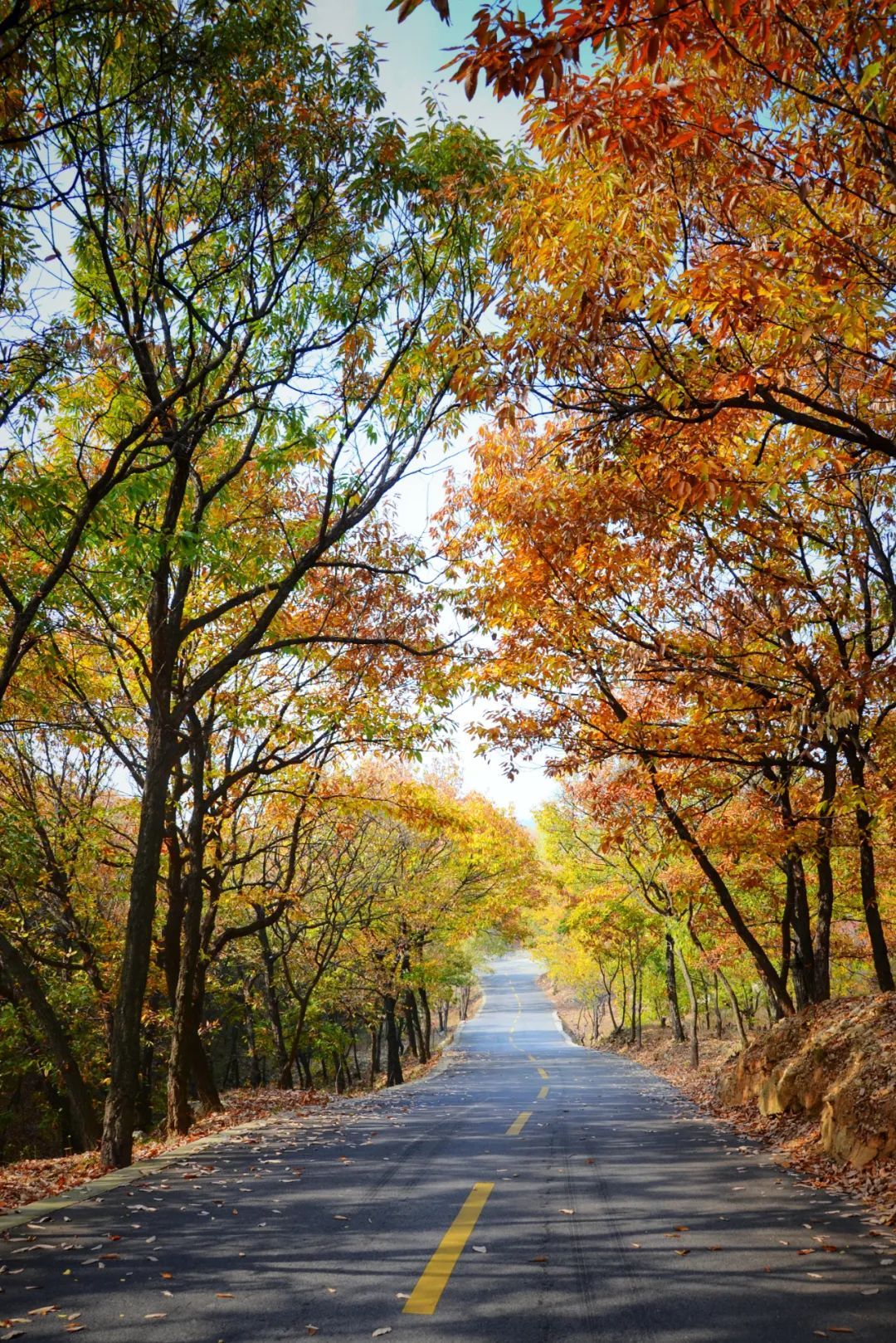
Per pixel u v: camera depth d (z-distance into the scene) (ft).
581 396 27.94
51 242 29.99
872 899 44.75
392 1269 17.43
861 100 20.67
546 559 41.60
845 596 41.42
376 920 92.94
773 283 20.92
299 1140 35.35
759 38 17.54
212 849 57.67
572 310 23.17
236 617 51.34
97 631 48.49
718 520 38.11
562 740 49.42
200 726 50.49
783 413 22.52
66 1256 18.66
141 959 34.30
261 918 66.74
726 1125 38.81
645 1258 18.01
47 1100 82.17
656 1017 165.17
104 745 54.70
